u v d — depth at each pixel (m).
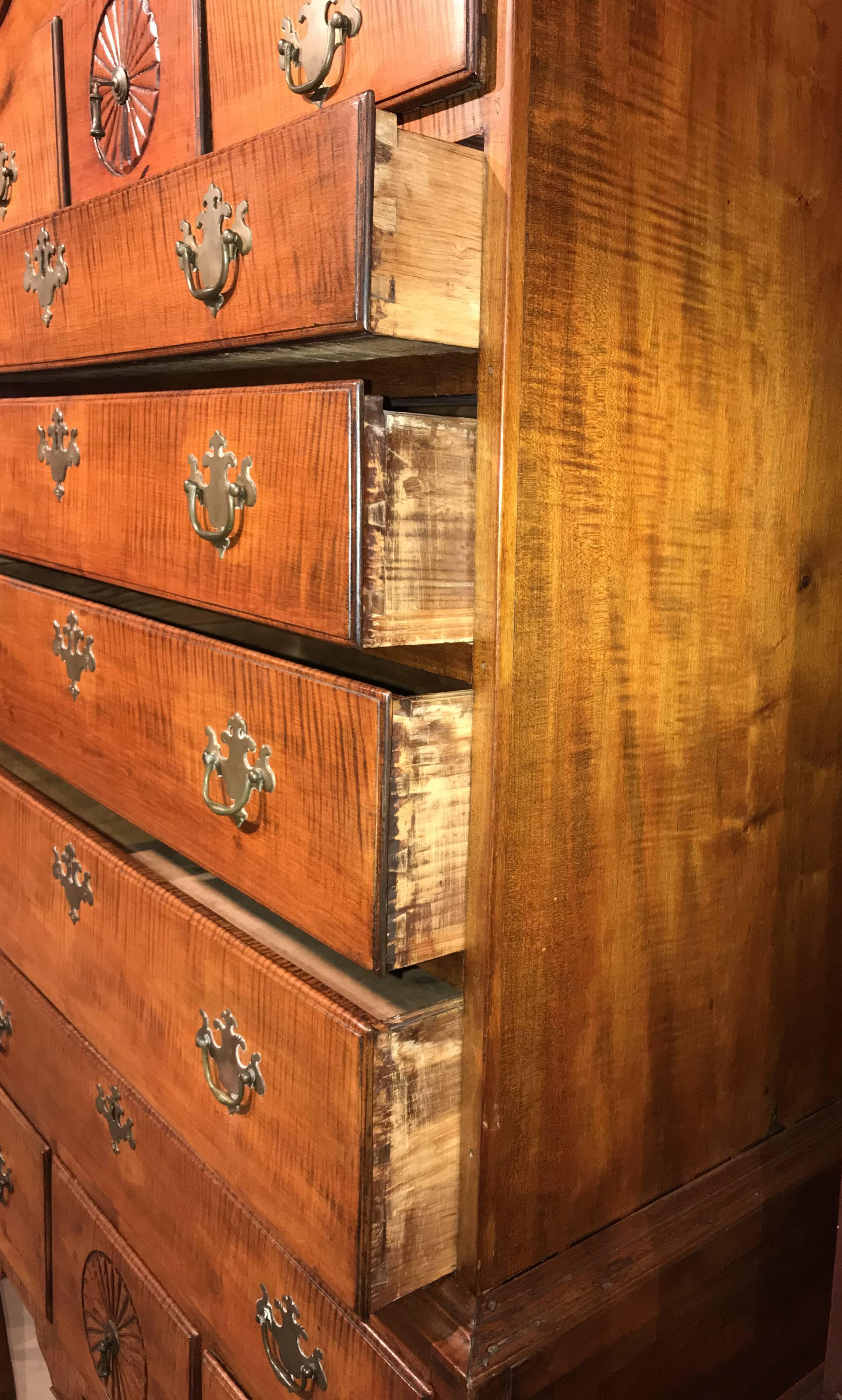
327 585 0.55
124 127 0.76
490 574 0.56
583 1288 0.66
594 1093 0.67
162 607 0.93
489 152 0.52
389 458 0.53
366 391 0.52
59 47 0.81
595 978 0.66
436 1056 0.60
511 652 0.57
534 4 0.51
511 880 0.59
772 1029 0.81
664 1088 0.72
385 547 0.53
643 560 0.63
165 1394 0.85
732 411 0.67
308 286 0.52
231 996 0.68
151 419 0.69
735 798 0.73
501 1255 0.63
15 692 0.97
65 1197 0.99
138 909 0.78
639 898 0.67
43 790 1.01
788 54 0.65
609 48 0.55
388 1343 0.62
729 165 0.63
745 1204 0.76
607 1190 0.70
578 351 0.57
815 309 0.71
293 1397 0.71
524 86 0.51
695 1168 0.76
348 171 0.49
